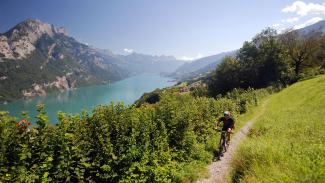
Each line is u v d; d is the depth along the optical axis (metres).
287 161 8.80
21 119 7.61
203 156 14.02
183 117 14.20
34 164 7.31
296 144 11.09
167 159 11.93
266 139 14.10
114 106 10.89
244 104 38.12
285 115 25.72
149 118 12.25
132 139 10.19
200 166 12.86
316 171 7.27
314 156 8.80
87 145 8.84
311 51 83.19
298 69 85.38
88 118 9.65
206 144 16.42
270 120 24.45
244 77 91.38
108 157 9.34
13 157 7.00
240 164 10.45
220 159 14.32
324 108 24.03
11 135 7.09
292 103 36.44
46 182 7.47
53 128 8.23
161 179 10.64
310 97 34.81
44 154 7.48
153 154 11.23
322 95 32.19
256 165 9.12
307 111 24.94
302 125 16.80
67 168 7.98
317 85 42.94
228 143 16.31
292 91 48.56
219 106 24.59
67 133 8.11
